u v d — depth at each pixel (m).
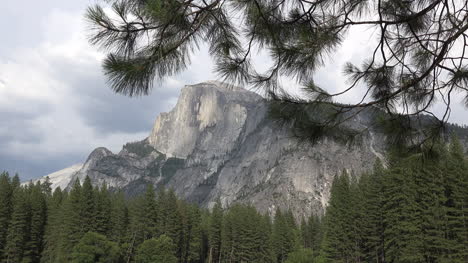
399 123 4.66
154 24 3.17
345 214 55.41
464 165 35.75
